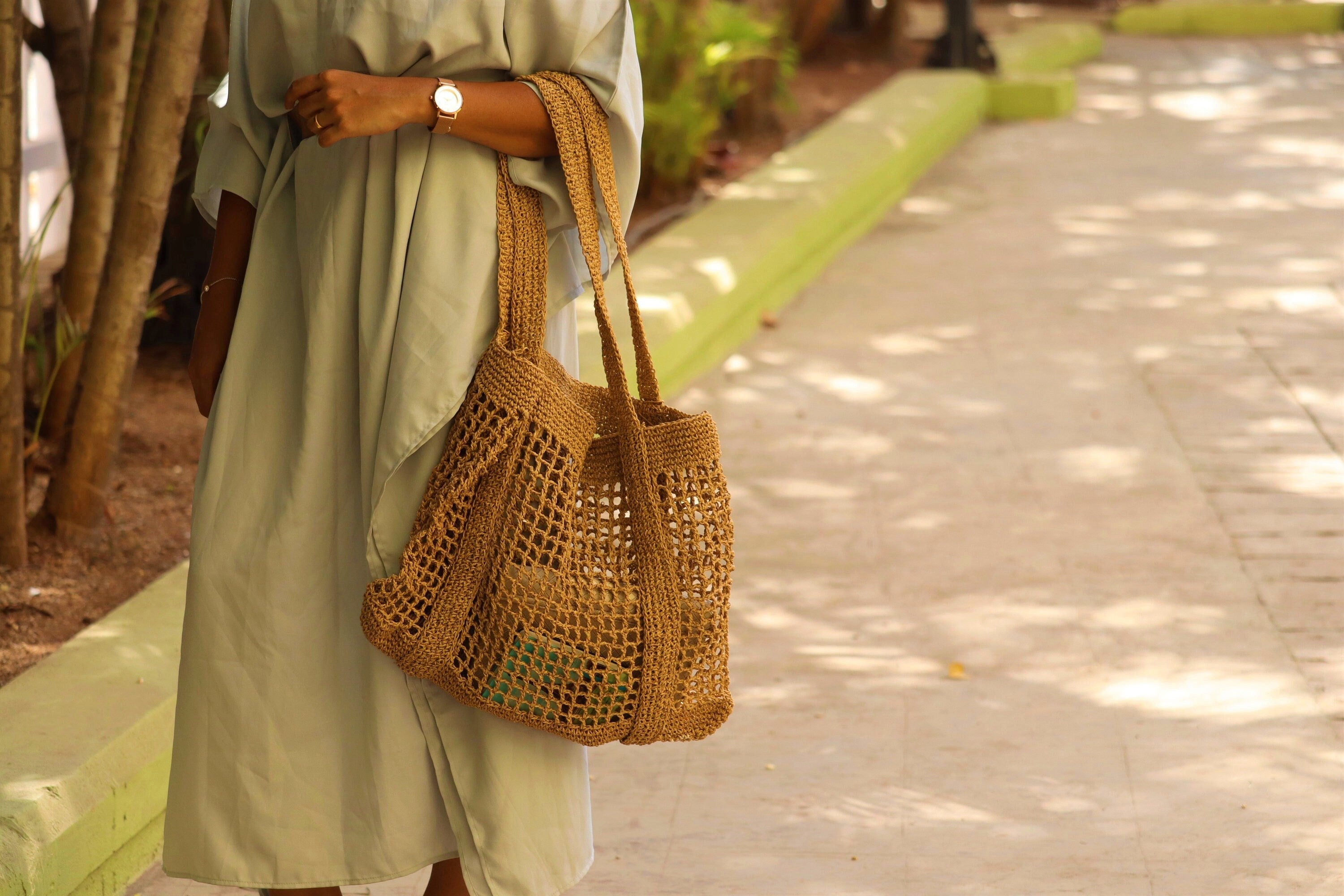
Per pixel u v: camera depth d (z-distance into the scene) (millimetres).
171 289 7156
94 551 4945
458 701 2807
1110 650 4887
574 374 3102
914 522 5996
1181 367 7824
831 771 4203
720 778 4184
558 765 2900
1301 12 21359
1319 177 12461
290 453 2840
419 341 2689
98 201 5391
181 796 2881
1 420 4547
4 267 4422
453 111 2598
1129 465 6523
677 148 10688
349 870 2891
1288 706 4473
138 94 5508
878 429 7086
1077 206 11789
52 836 3240
